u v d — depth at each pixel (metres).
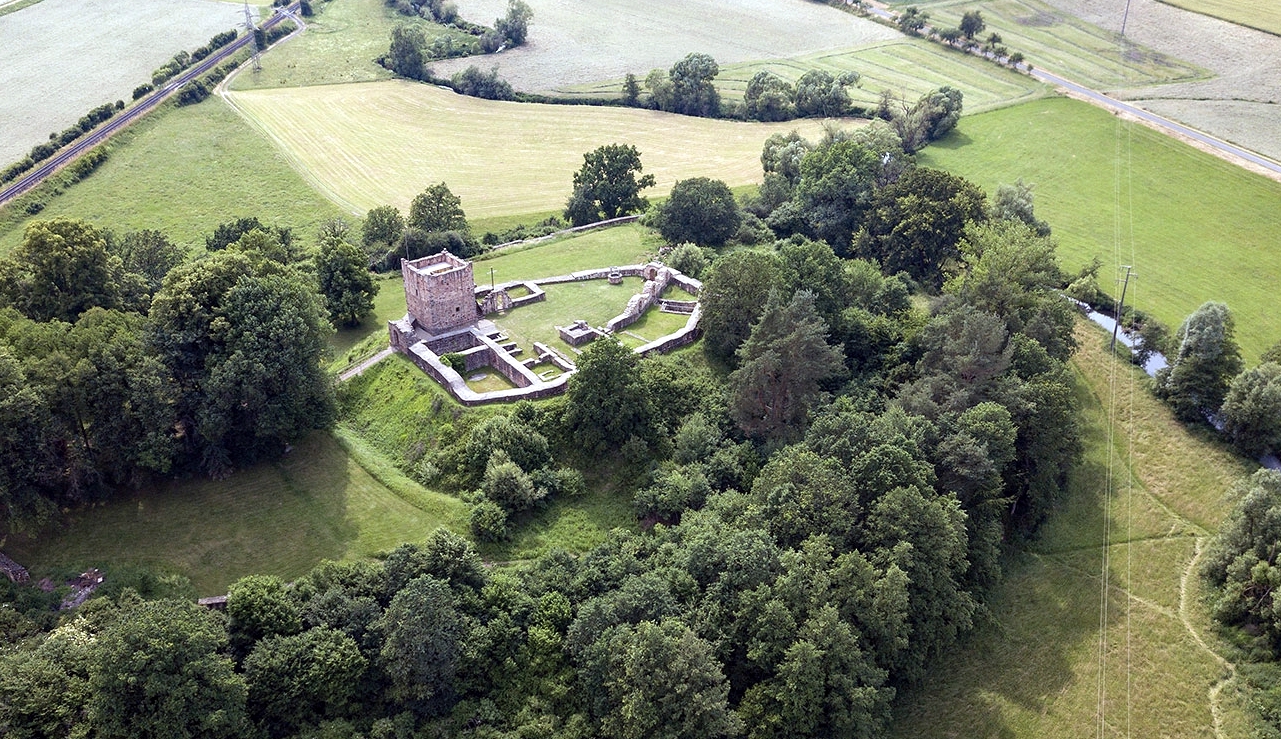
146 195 189.62
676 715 73.38
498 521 93.88
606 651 78.69
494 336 119.62
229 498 97.06
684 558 85.88
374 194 195.25
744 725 74.38
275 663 75.44
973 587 96.94
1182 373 125.38
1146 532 108.69
